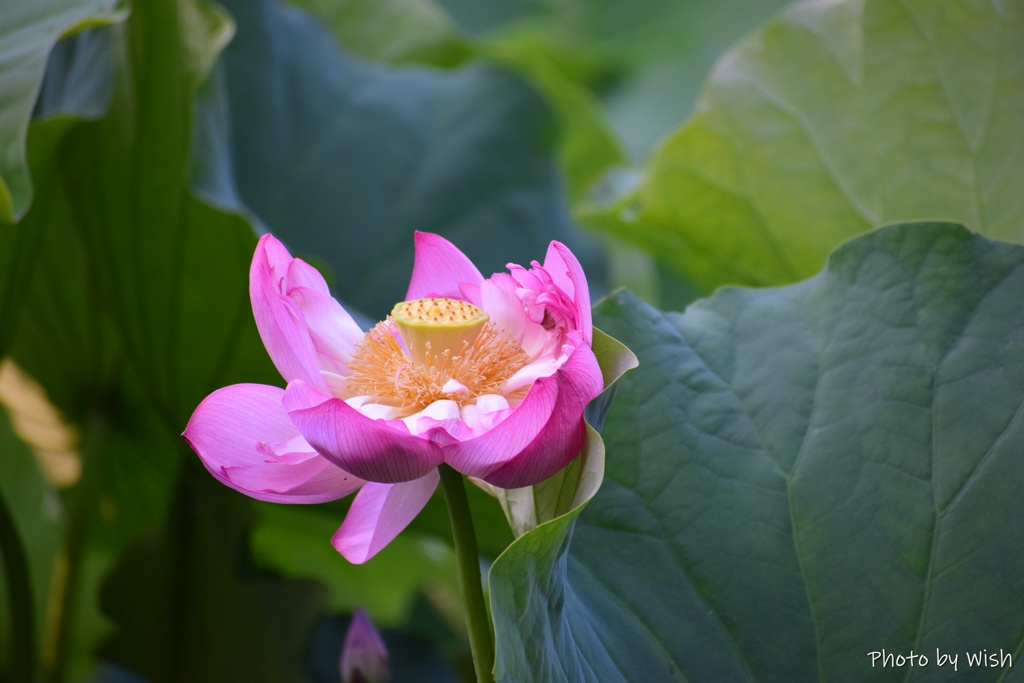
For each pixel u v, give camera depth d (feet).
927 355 5.25
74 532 6.23
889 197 6.09
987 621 5.09
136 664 6.25
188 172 5.78
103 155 5.85
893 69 6.00
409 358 4.97
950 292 5.27
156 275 5.91
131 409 6.35
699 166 6.31
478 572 4.85
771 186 6.25
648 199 6.42
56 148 5.80
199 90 6.02
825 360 5.31
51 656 6.15
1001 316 5.24
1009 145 5.90
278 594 6.15
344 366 5.01
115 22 5.57
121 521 7.38
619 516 5.22
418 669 6.44
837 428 5.25
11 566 5.78
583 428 4.84
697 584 5.17
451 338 4.94
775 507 5.22
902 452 5.21
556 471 4.82
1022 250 5.27
